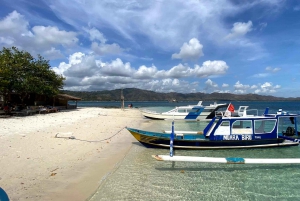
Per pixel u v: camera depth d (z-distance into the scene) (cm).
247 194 776
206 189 806
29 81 2958
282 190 814
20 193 668
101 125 2259
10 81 2720
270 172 995
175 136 1408
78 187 748
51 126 1914
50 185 743
